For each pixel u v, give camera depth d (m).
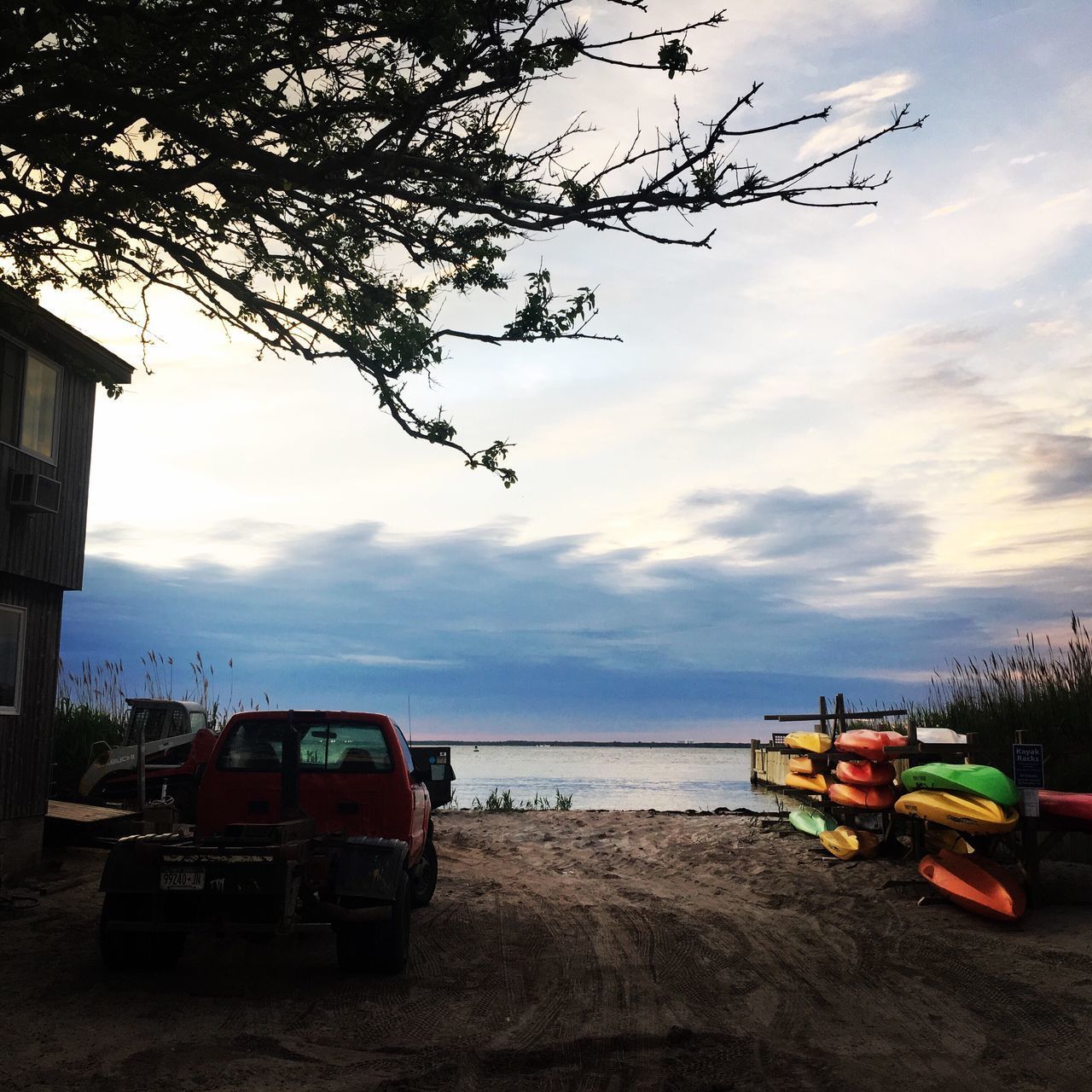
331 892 7.40
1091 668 13.97
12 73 6.52
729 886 11.52
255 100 7.63
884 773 11.98
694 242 7.24
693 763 102.56
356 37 7.05
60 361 13.47
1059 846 11.90
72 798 17.11
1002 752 11.60
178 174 7.48
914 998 6.97
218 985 7.23
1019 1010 6.63
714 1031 6.23
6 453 12.12
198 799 8.27
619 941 8.82
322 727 8.48
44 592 13.23
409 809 8.30
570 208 7.16
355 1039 6.02
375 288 9.05
